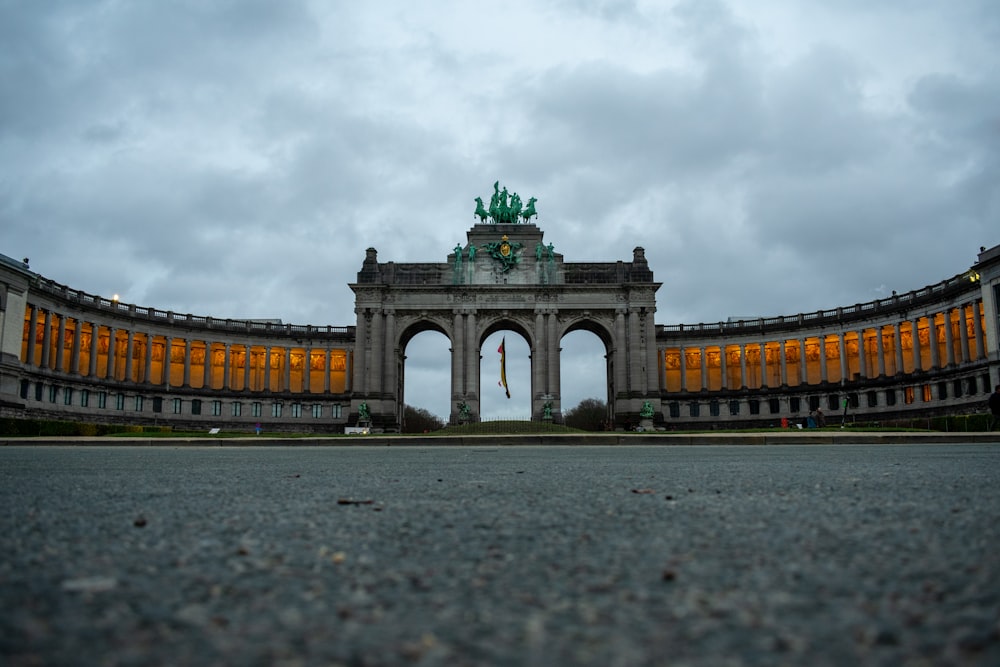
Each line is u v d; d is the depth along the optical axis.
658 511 8.05
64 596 4.29
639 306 103.12
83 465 18.05
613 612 4.02
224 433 70.00
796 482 11.66
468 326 102.88
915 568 4.96
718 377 118.50
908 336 101.50
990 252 81.81
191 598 4.30
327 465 18.44
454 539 6.31
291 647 3.45
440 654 3.36
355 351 102.50
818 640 3.49
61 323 92.88
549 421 98.38
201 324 111.75
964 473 13.30
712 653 3.33
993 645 3.38
